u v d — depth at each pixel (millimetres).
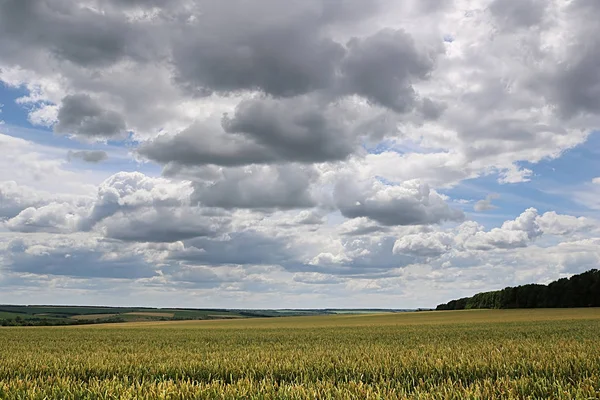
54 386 11422
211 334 45812
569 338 28141
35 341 36906
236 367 15656
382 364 15398
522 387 10297
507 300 123250
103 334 48719
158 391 10047
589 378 11266
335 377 13891
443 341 28984
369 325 63969
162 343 32656
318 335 40344
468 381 13422
